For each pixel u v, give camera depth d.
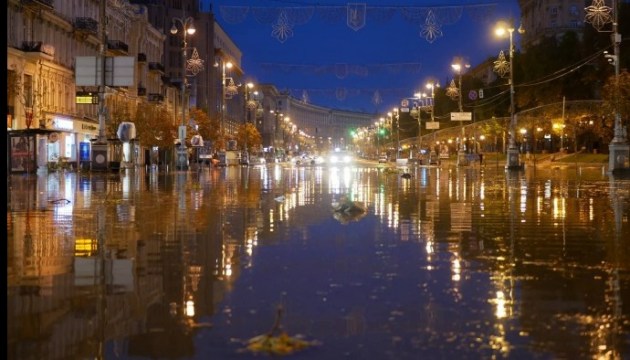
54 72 57.25
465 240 11.42
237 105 153.38
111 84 41.16
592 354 5.05
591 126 67.88
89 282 7.78
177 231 12.73
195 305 6.64
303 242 11.23
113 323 5.96
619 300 6.81
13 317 6.16
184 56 61.66
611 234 12.10
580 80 70.38
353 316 6.20
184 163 61.16
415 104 114.69
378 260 9.35
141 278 8.03
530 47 79.94
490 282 7.75
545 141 94.94
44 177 41.28
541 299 6.86
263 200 21.22
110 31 71.12
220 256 9.73
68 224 13.89
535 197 22.38
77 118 61.16
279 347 5.20
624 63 62.78
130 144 65.00
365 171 61.25
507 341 5.38
